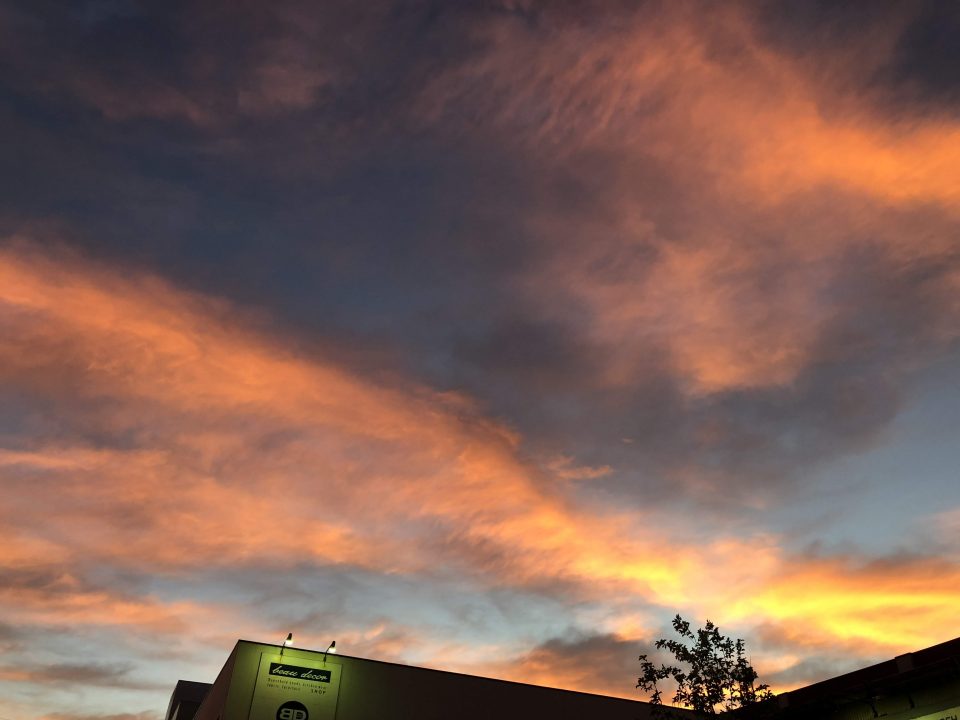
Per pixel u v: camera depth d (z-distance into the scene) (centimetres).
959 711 2448
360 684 3841
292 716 3616
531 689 4244
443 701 3988
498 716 4081
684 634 3139
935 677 2530
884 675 2662
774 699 2988
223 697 3634
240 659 3650
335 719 3697
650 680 3088
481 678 4153
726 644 3105
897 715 2625
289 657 3747
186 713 6206
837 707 2812
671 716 3111
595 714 4325
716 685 2995
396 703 3869
